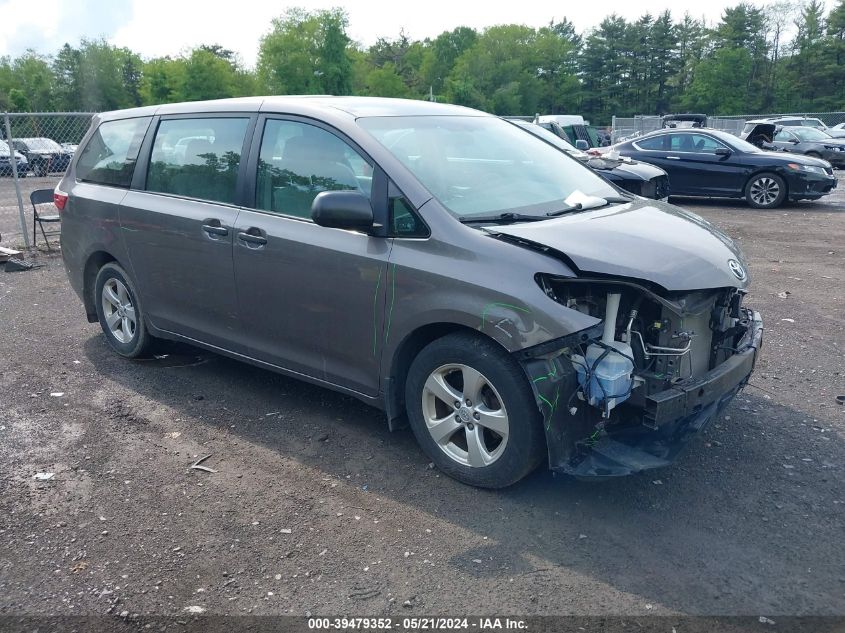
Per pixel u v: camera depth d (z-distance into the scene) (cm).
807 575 312
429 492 379
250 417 472
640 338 351
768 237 1142
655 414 338
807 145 2489
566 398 334
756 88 9356
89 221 561
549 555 326
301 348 437
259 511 364
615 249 351
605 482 386
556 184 444
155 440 442
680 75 10225
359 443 434
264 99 464
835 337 630
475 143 449
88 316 603
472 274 353
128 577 315
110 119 575
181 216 484
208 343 500
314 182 421
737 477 391
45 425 463
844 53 8138
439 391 380
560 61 11362
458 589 305
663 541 336
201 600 300
